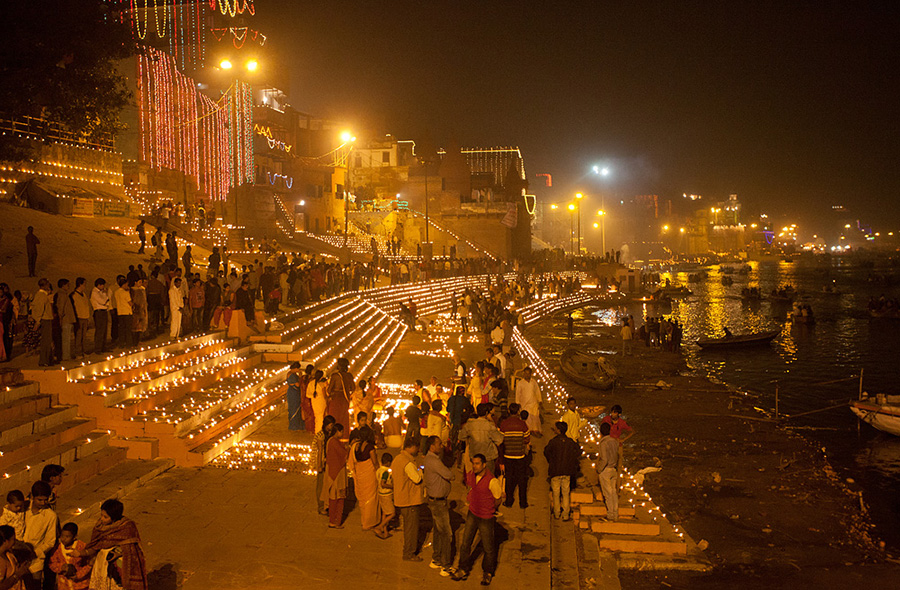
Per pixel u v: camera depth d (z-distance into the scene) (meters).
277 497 11.34
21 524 7.27
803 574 11.59
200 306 18.45
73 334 13.88
